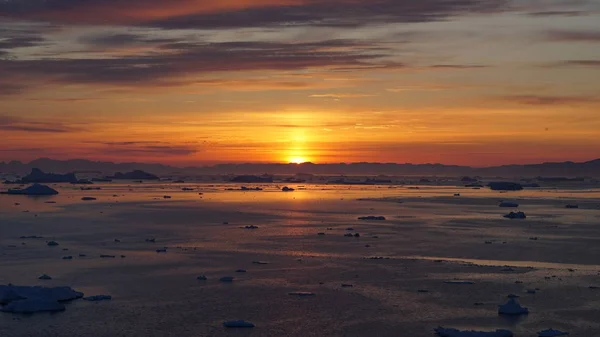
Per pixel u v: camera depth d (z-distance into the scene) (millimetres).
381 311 52438
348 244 87688
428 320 50125
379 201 189500
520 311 51938
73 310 52094
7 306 51750
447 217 131625
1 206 155750
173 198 199500
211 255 77688
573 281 63062
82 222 117062
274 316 51000
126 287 60156
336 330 47750
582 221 123312
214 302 54906
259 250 81812
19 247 83688
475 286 60969
